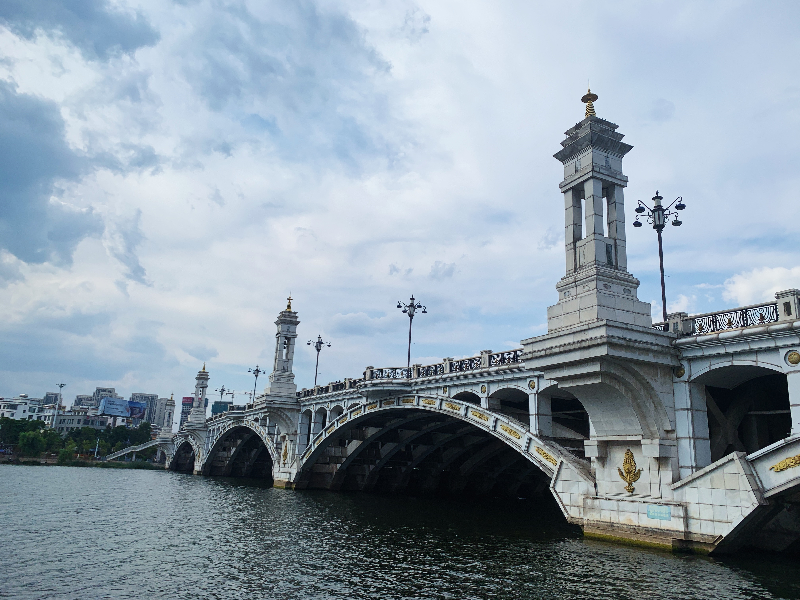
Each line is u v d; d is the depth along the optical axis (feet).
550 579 68.85
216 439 318.24
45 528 110.93
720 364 80.89
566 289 90.53
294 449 209.36
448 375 130.82
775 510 73.77
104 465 430.61
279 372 211.00
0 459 401.08
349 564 79.97
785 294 73.61
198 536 104.01
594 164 90.58
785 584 63.82
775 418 92.17
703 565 72.02
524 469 203.72
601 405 88.07
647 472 85.40
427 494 201.87
